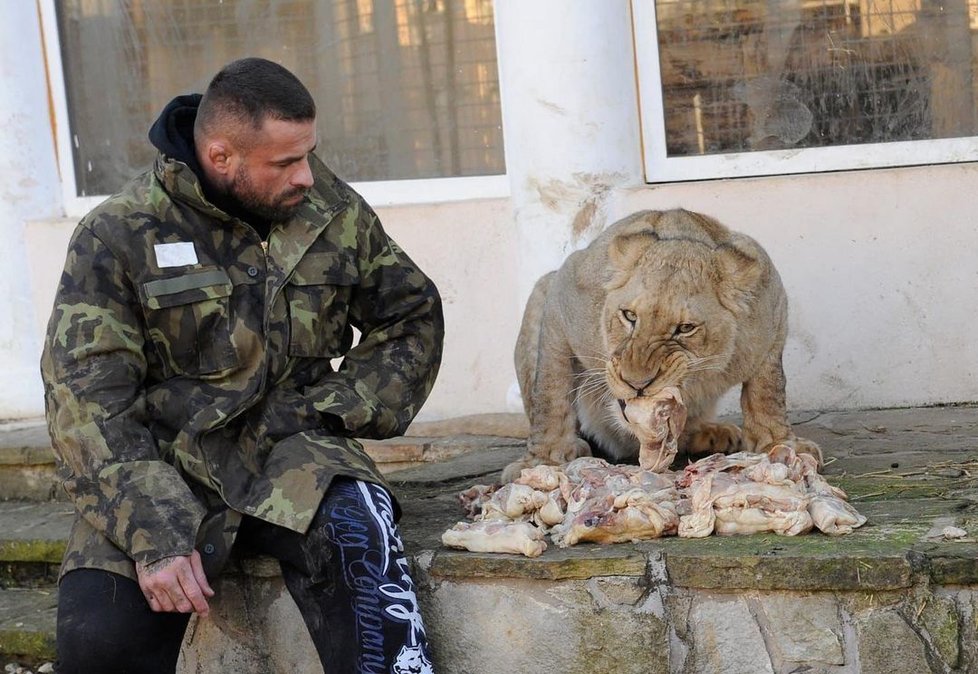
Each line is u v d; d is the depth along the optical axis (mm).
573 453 4266
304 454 3264
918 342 5152
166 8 6020
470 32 5719
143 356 3281
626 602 3221
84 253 3230
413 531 3723
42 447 5188
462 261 5566
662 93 5445
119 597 3086
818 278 5188
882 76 5344
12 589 4664
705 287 3918
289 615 3527
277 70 3277
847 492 3785
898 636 3094
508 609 3322
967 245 5070
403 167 5871
